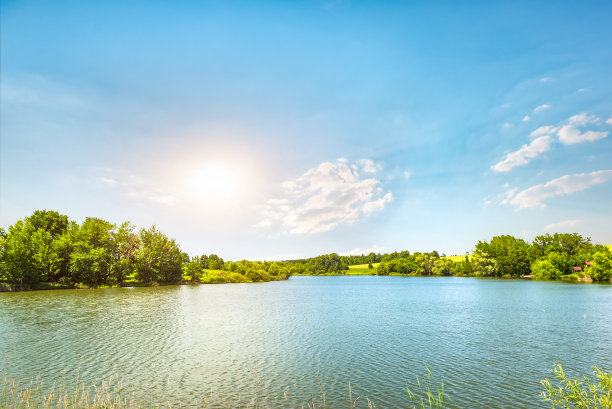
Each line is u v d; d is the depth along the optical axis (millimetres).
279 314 57656
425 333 41500
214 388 23141
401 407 20359
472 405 20672
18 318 51031
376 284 165375
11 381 24062
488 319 52188
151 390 22734
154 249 133250
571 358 30562
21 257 100750
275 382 24359
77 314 55312
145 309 62281
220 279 168000
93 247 120000
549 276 172250
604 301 75750
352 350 33188
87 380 24484
